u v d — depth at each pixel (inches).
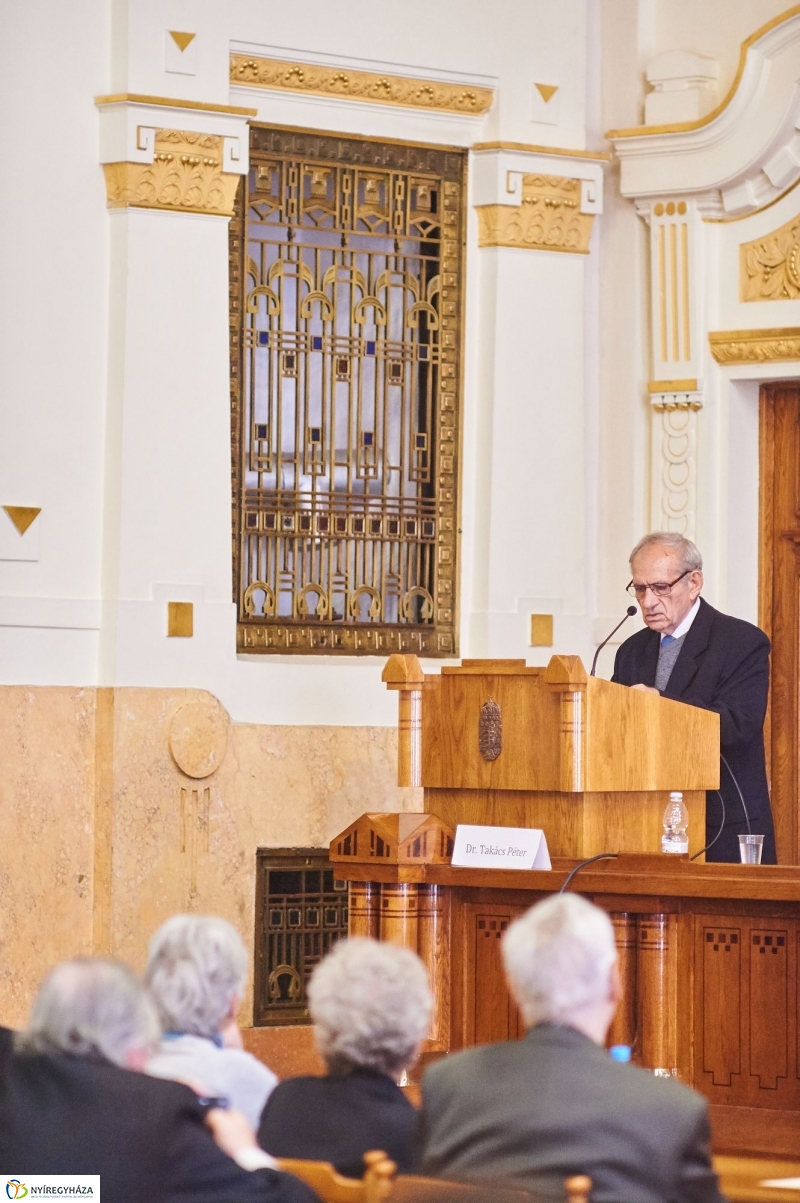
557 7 425.4
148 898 374.6
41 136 372.8
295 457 408.5
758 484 426.0
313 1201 147.4
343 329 414.3
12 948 362.9
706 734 270.4
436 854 263.9
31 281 371.6
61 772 370.0
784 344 408.5
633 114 430.6
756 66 404.8
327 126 408.2
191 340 384.8
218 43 387.2
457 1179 147.4
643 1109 150.8
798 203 408.5
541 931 157.6
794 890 231.8
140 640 376.5
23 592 369.1
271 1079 176.1
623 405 430.3
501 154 417.7
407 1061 166.7
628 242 430.0
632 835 262.7
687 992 243.9
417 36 410.9
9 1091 154.9
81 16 377.4
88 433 378.0
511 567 418.3
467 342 424.8
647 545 310.8
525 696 261.6
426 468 423.8
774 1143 226.8
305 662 406.0
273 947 392.5
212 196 386.0
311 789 394.0
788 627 423.2
